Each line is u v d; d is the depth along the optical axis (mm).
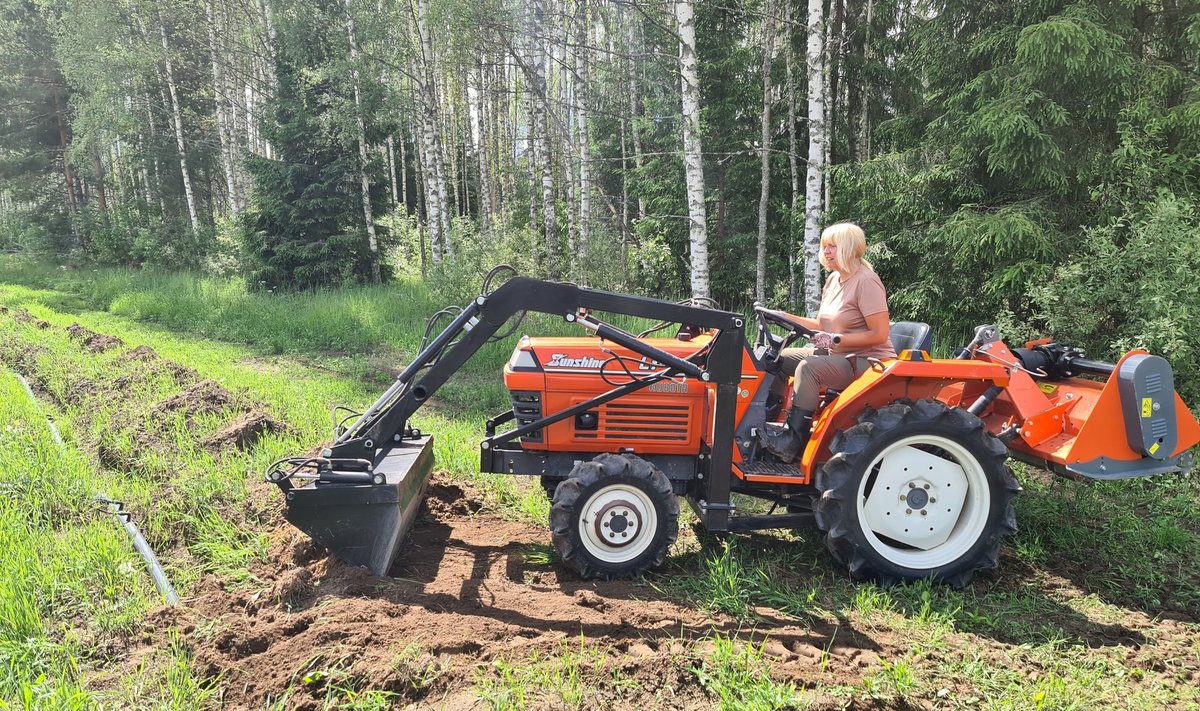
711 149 13688
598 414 4070
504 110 28047
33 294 17594
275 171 16688
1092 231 6824
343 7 16766
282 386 7707
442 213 19000
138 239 21641
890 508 3928
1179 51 7969
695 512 4422
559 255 15992
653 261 13086
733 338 3775
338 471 3766
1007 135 7691
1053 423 4113
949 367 3867
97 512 4410
